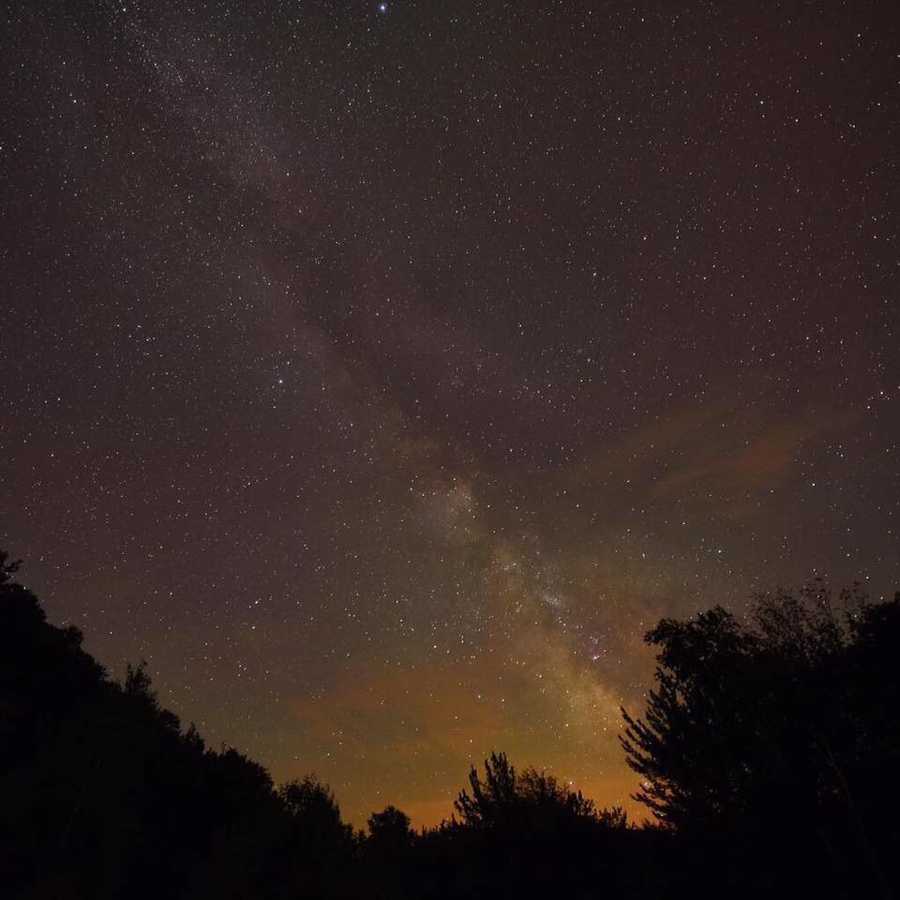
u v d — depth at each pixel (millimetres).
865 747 13156
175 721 20406
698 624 15219
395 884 14898
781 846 13078
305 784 18812
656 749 15133
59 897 10617
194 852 13656
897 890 11789
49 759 14109
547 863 15453
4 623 20031
